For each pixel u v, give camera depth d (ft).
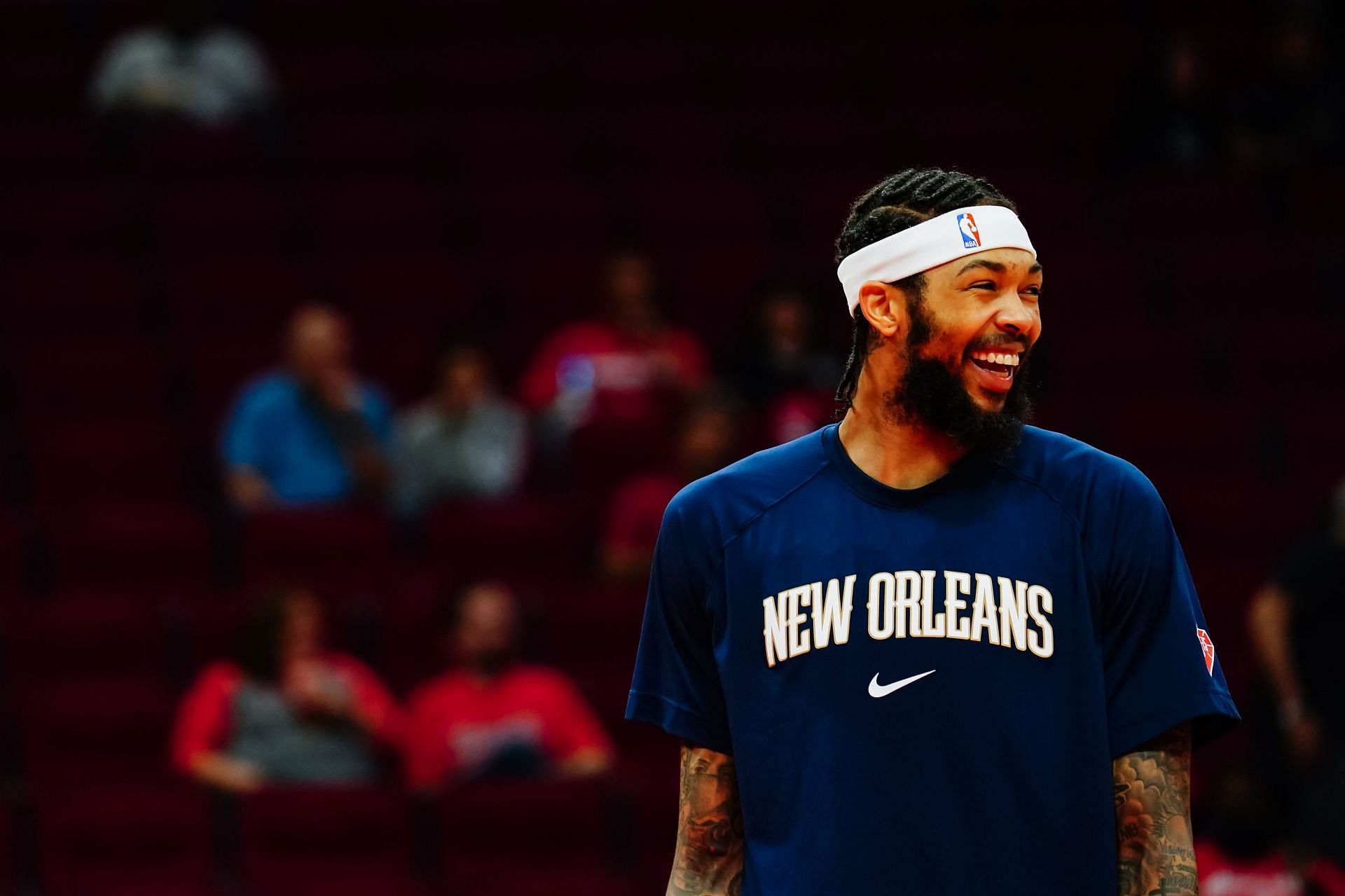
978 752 22.72
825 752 23.17
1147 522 23.58
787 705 23.59
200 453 89.15
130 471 88.33
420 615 78.23
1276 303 101.71
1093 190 109.19
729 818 24.99
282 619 69.51
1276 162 112.68
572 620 77.51
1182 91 113.19
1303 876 57.26
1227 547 84.69
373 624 78.02
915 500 23.80
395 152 113.50
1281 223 107.86
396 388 96.12
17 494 87.56
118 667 77.41
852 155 115.24
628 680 75.56
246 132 113.09
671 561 24.94
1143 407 91.04
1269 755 66.13
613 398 86.89
